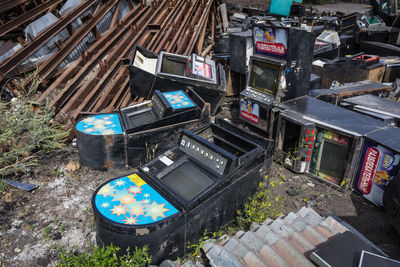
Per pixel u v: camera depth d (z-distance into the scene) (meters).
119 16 9.85
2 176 4.38
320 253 2.18
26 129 5.01
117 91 6.39
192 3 11.42
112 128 4.51
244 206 3.55
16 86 6.16
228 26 12.62
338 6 24.00
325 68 7.54
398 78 7.57
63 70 6.98
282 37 4.69
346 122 4.26
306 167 4.65
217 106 6.38
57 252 3.25
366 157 3.95
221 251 2.44
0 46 7.27
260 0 23.52
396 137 3.81
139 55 6.29
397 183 3.33
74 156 5.00
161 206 2.88
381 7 12.00
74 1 8.43
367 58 7.35
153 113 5.00
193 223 2.96
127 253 2.75
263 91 5.24
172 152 3.55
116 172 4.60
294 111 4.71
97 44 7.55
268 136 5.37
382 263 1.99
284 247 2.51
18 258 3.17
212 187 2.97
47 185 4.27
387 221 3.49
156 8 10.30
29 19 7.55
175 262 2.66
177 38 8.91
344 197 4.22
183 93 5.27
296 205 4.06
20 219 3.67
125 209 2.82
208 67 6.30
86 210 3.82
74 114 5.28
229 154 3.12
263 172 3.60
